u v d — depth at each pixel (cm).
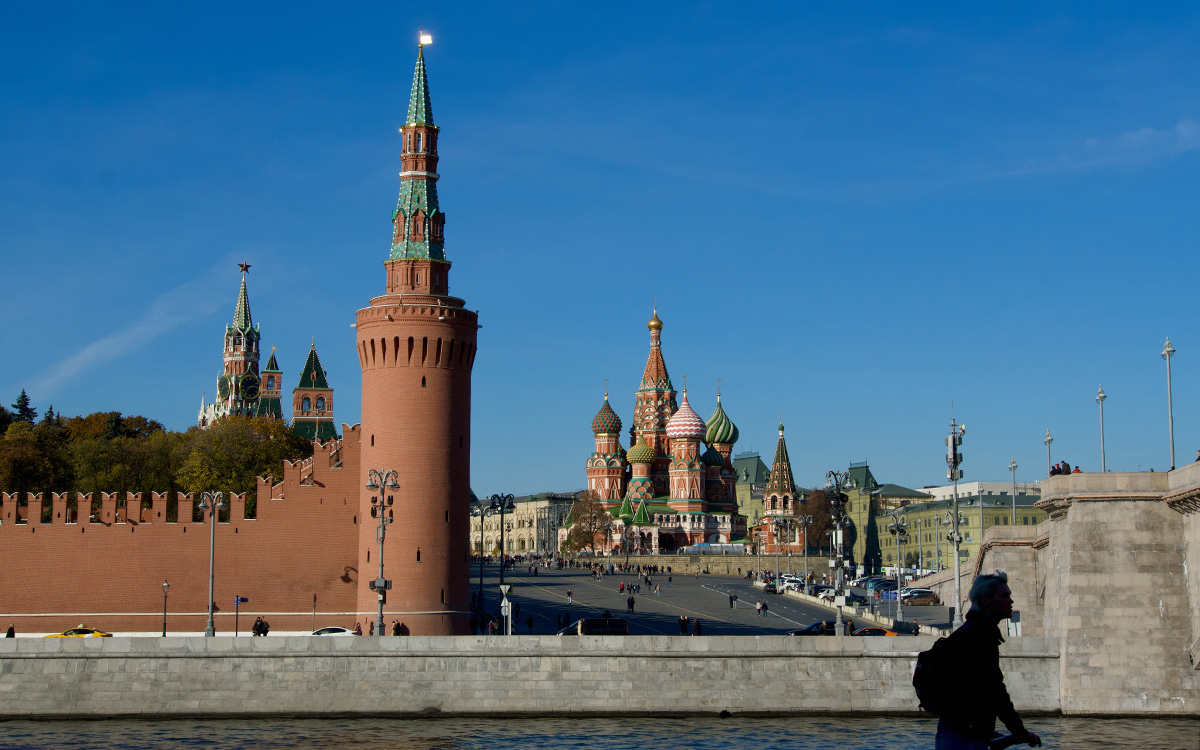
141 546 12038
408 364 11731
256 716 8569
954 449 10244
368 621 11719
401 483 11619
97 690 8569
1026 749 6938
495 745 7475
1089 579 8581
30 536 12038
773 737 7744
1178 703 8400
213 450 18200
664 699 8644
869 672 8712
